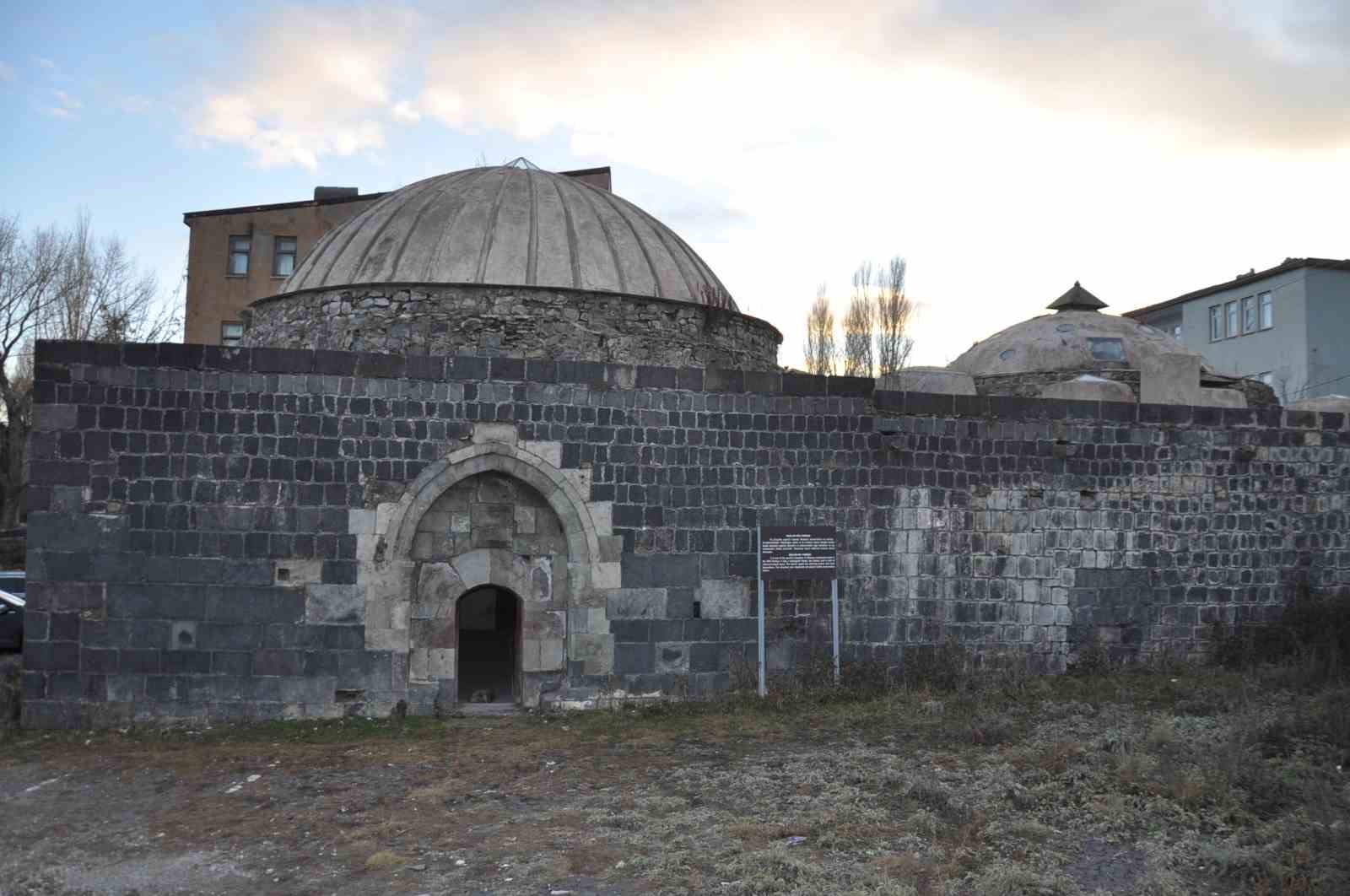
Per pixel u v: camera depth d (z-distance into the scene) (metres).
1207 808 9.40
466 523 13.95
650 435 14.39
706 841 8.65
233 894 7.69
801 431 14.97
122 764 11.27
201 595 13.08
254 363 13.32
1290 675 14.77
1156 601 16.52
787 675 14.72
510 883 7.84
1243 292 43.34
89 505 12.91
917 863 8.16
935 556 15.45
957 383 18.48
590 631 14.02
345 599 13.38
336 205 37.50
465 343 15.88
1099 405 16.45
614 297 16.41
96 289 39.81
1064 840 8.75
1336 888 7.52
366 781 10.59
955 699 14.03
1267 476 17.20
